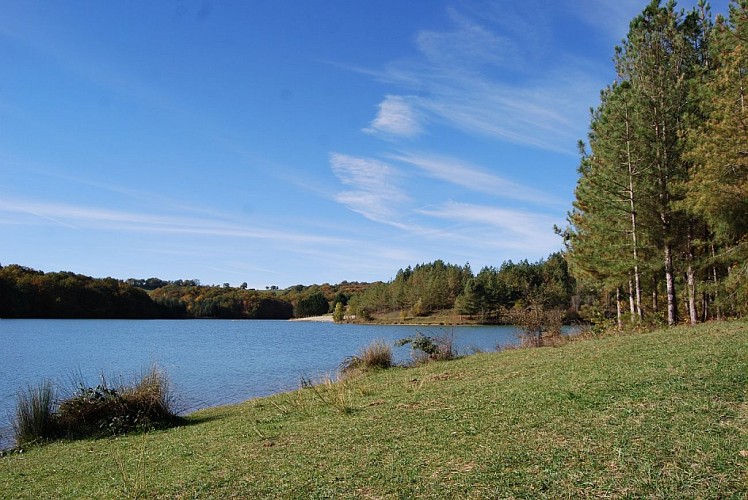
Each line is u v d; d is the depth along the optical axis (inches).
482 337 1676.9
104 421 458.6
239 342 1975.9
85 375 976.3
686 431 225.8
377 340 893.8
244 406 561.6
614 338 667.4
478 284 3161.9
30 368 1090.7
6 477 315.6
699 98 695.7
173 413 504.4
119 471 289.1
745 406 257.8
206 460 282.5
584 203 927.0
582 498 172.7
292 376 951.6
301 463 245.3
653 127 766.5
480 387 401.1
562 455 211.8
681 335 556.1
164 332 2564.0
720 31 625.3
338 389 491.8
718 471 182.9
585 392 320.8
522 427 260.5
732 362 355.3
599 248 841.5
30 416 456.4
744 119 558.6
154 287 5959.6
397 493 192.7
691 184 637.9
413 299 4074.8
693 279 791.7
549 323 893.2
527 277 2989.7
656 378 334.0
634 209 785.6
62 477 299.6
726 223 644.1
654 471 186.7
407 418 315.6
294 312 5447.8
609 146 798.5
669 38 776.3
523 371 463.5
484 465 210.8
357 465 230.2
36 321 3184.1
